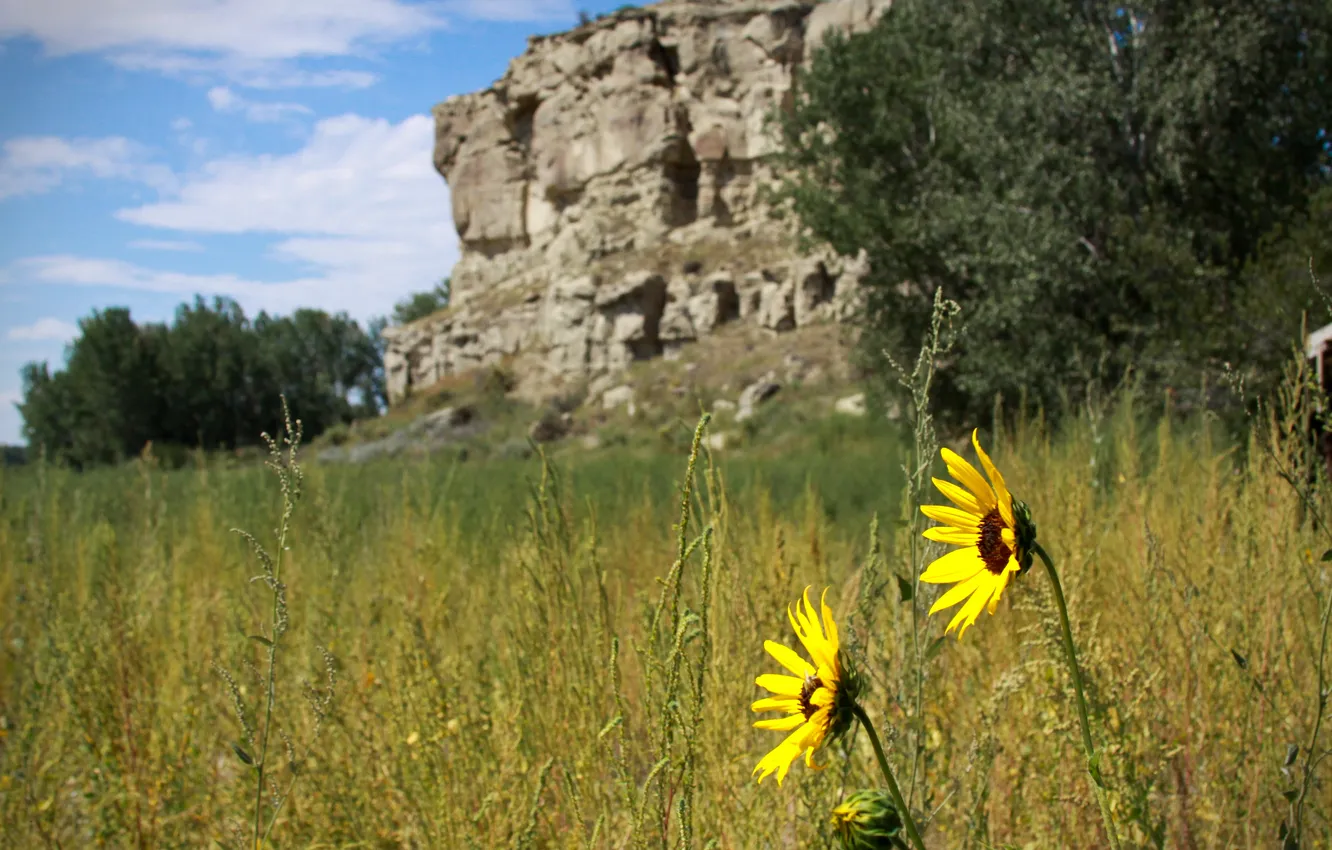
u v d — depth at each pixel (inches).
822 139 922.7
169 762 133.8
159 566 223.3
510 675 136.3
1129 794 97.7
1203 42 630.5
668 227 2206.0
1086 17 680.4
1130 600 134.3
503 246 2593.5
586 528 150.2
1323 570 126.4
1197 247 653.3
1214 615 128.1
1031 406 622.8
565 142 2402.8
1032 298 627.8
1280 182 655.1
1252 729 108.2
